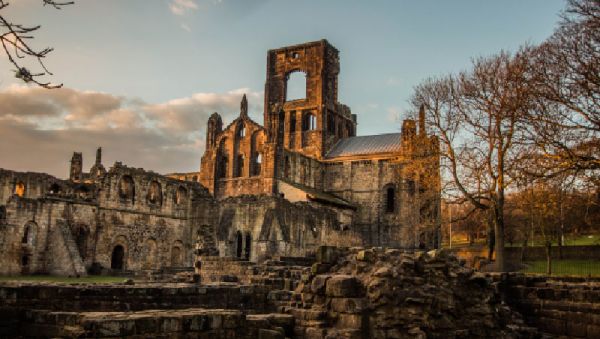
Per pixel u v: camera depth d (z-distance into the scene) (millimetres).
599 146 35531
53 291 20875
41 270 59031
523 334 26266
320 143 102125
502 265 51531
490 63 54219
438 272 24141
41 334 17469
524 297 30422
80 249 63469
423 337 21578
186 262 77125
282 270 35562
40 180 69250
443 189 57406
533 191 42188
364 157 96250
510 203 63531
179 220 77000
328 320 22203
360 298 22172
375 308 21875
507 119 49500
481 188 53844
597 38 35906
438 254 24453
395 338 21562
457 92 58656
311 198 82688
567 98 36719
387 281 22219
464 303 24266
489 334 24344
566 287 29281
